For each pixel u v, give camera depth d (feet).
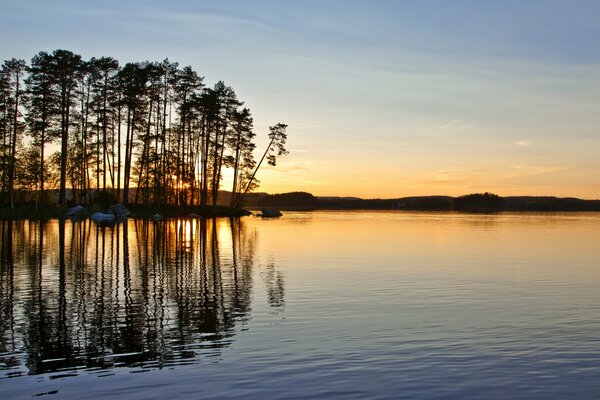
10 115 224.94
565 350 36.37
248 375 31.42
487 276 69.46
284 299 53.47
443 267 77.92
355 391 28.96
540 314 47.21
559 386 29.76
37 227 147.74
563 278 68.28
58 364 33.65
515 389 29.32
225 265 78.54
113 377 31.30
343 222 230.07
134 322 44.01
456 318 45.44
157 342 38.27
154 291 57.57
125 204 221.05
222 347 36.94
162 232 138.31
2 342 38.40
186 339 39.01
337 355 35.06
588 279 67.62
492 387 29.58
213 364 33.40
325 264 80.48
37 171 228.22
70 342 38.37
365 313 47.24
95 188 252.83
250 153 265.95
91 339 39.14
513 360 34.22
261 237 132.87
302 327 42.24
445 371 32.09
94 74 222.69
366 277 67.62
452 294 56.54
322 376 31.24
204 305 50.57
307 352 35.73
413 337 39.40
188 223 184.14
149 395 28.58
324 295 55.57
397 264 81.00
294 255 92.38
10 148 225.15
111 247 100.07
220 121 256.32
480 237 143.23
